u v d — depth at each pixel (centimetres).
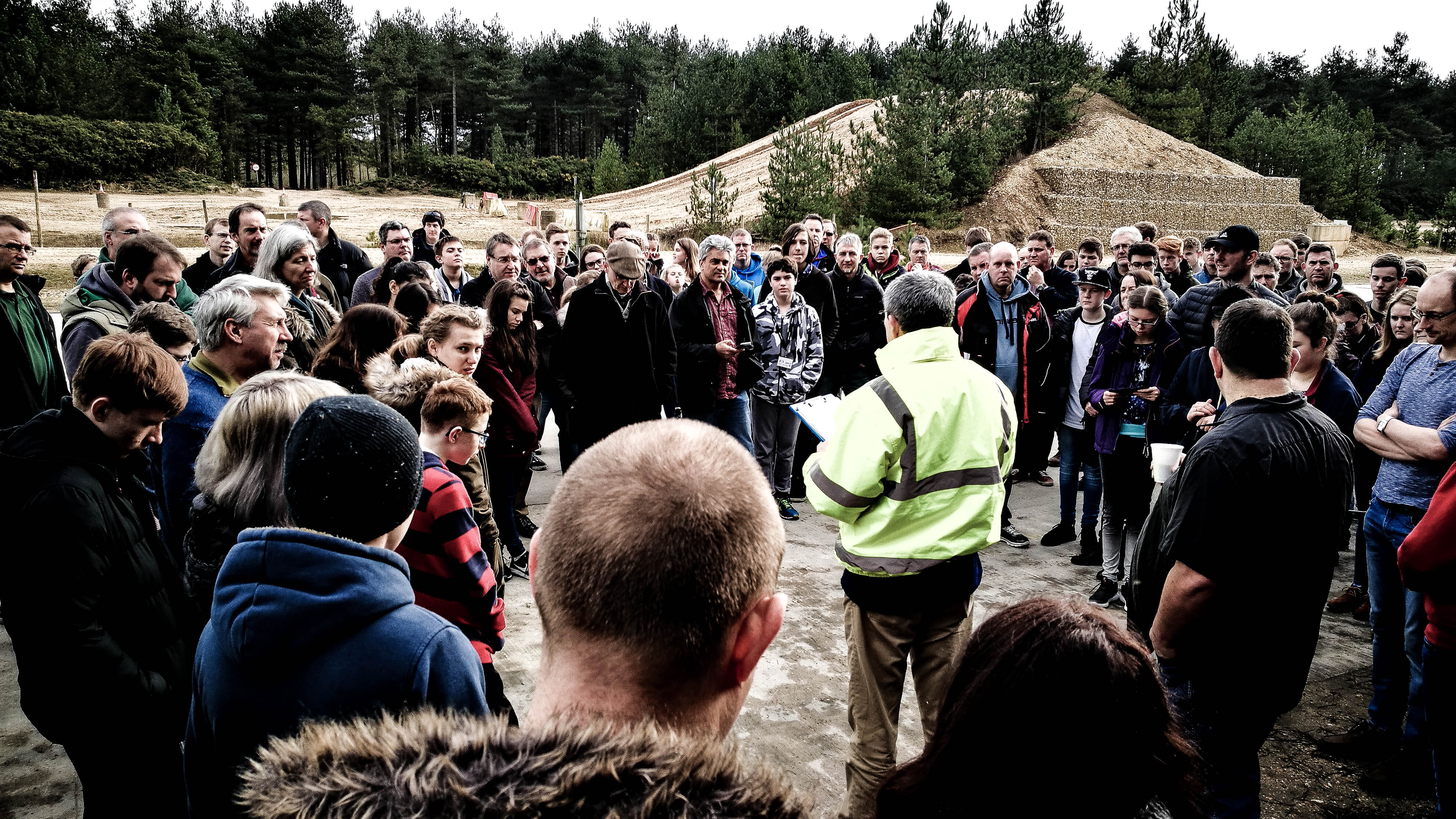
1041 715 112
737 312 607
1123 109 4216
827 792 307
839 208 2823
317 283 573
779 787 83
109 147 5038
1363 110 5731
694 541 97
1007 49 3647
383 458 154
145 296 415
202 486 205
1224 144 4294
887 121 3072
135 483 226
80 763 210
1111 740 111
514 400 476
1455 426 308
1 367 394
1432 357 331
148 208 4109
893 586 259
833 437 266
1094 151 3612
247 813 91
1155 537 273
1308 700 382
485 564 247
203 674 153
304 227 459
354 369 334
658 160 5488
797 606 467
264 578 147
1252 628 236
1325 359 418
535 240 691
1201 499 233
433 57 7794
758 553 103
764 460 625
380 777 80
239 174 6825
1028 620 121
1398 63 7494
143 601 215
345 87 7269
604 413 538
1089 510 524
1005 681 116
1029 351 554
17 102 5231
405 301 477
